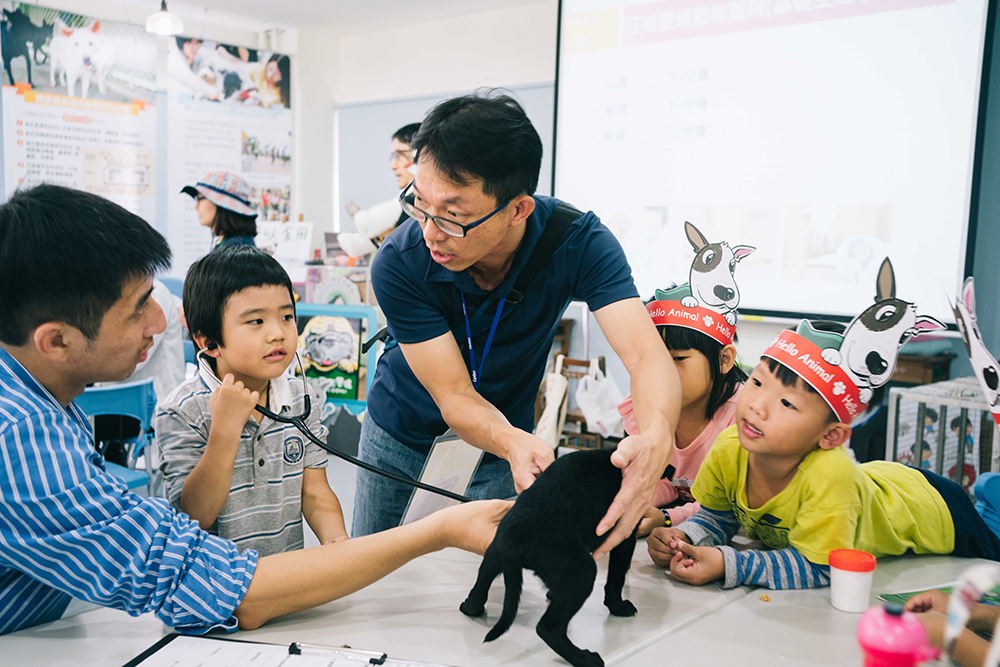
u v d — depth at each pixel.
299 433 1.14
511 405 1.30
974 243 2.71
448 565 1.01
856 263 2.94
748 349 3.32
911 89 2.78
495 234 0.92
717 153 3.24
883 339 0.89
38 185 0.72
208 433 1.06
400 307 1.10
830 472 0.93
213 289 1.01
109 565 0.73
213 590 0.76
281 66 5.16
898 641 0.53
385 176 5.24
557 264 1.09
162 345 2.38
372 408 1.39
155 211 4.79
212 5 4.65
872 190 2.89
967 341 0.89
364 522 1.41
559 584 0.70
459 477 1.15
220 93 4.97
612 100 3.52
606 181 3.58
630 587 0.94
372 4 4.55
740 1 3.12
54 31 4.31
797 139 3.04
